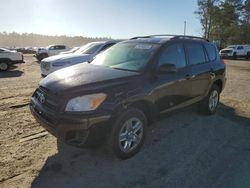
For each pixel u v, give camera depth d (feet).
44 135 16.29
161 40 16.70
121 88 12.85
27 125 17.95
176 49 16.84
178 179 12.02
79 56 34.35
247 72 54.80
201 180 12.01
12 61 53.21
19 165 12.75
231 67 67.31
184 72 16.88
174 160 13.67
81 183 11.51
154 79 14.48
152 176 12.19
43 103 13.14
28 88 31.32
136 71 14.40
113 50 17.43
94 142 12.15
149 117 14.69
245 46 108.37
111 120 12.30
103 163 13.12
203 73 18.76
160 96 14.80
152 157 13.89
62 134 12.01
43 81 14.15
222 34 185.37
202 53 19.57
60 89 12.41
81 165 12.89
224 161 13.76
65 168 12.62
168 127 18.17
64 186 11.28
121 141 13.02
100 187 11.30
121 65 15.39
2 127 17.46
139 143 13.99
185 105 17.47
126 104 12.78
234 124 19.31
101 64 16.33
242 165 13.41
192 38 19.19
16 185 11.25
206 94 19.86
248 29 182.70
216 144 15.76
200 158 13.98
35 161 13.16
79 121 11.61
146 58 15.07
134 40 17.83
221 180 12.04
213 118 20.45
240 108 23.68
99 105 12.01
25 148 14.49
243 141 16.35
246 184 11.78
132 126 13.47
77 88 12.22
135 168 12.80
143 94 13.48
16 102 24.07
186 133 17.21
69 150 14.33
